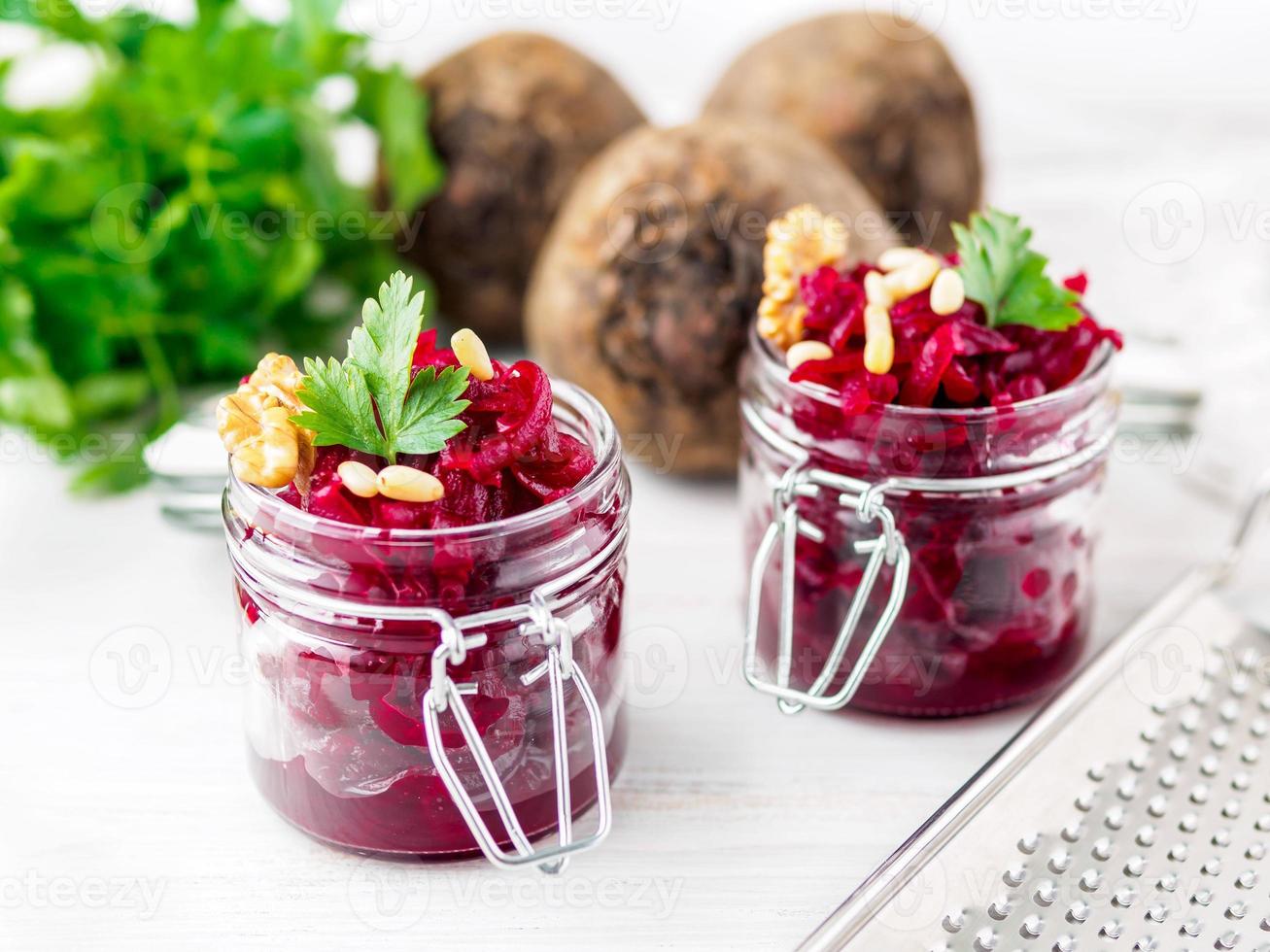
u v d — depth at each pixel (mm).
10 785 423
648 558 497
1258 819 393
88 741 435
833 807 419
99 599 479
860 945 369
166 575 489
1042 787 398
